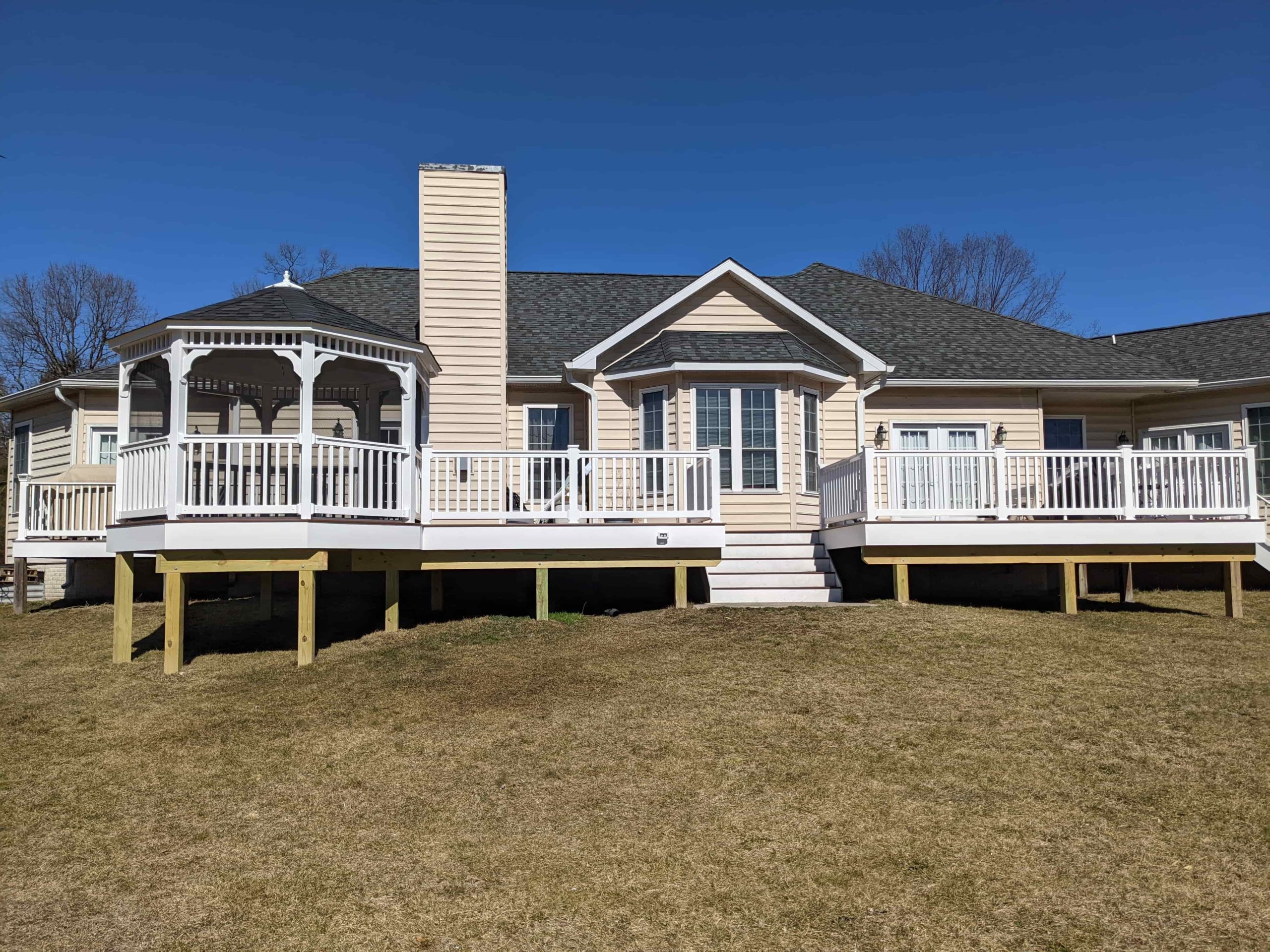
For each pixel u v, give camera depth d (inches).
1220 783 275.3
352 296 776.3
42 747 331.0
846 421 670.5
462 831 255.0
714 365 603.2
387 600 482.0
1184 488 521.7
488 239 633.0
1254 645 436.8
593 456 499.2
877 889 221.1
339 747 318.0
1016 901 215.2
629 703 347.9
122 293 1868.8
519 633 459.8
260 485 564.4
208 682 402.6
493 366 625.3
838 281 879.1
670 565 501.4
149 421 620.1
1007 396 707.4
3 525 1413.6
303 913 216.5
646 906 215.9
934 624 455.5
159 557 423.8
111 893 227.6
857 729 318.3
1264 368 690.8
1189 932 202.5
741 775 283.9
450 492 598.5
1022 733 314.5
